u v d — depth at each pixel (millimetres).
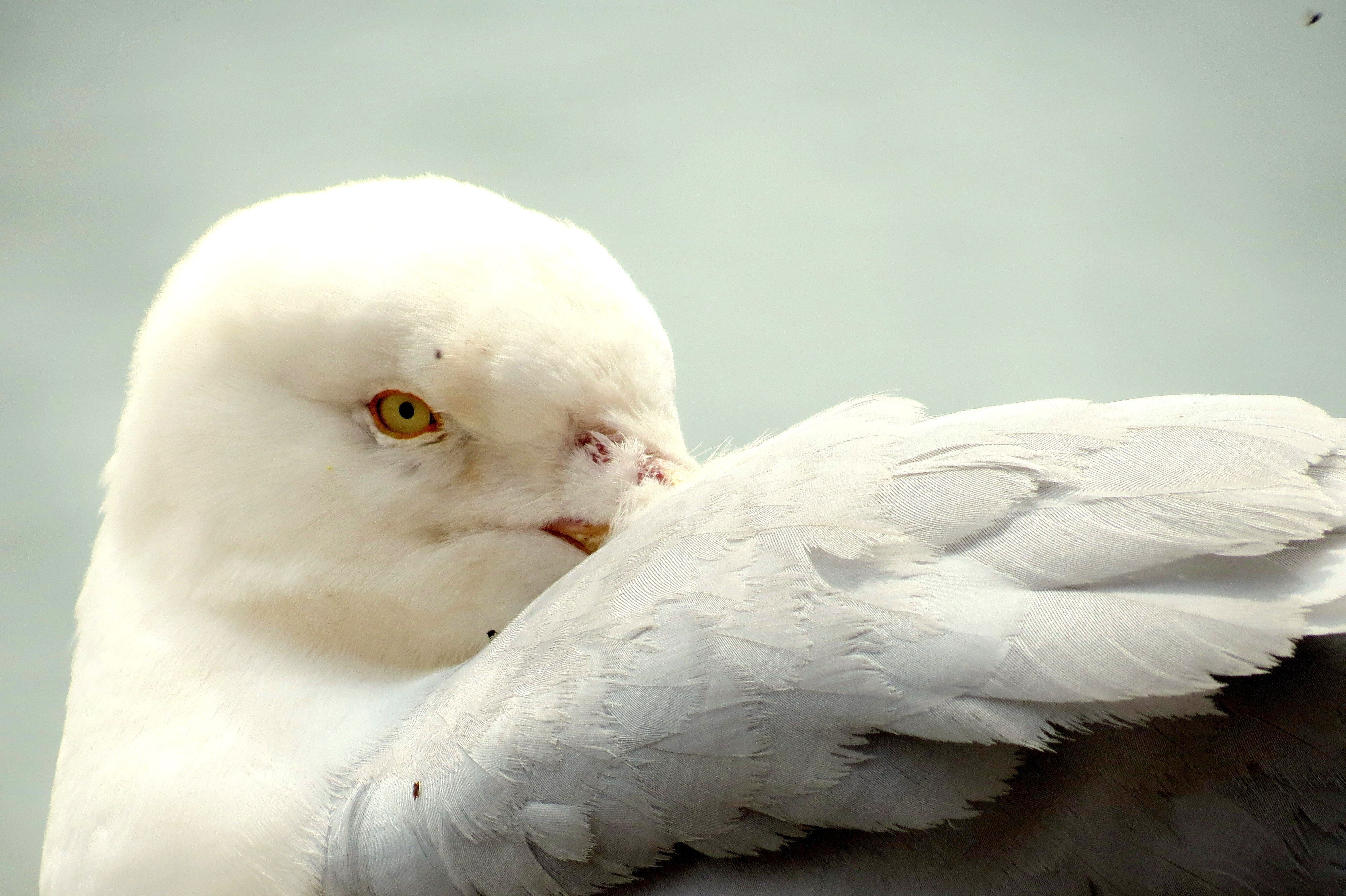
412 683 2977
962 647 2908
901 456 2930
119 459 2988
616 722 2922
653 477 2975
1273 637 2900
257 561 2977
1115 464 2918
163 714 2969
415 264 2971
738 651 2918
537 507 2977
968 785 2912
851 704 2912
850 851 2920
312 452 2975
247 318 2975
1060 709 2906
